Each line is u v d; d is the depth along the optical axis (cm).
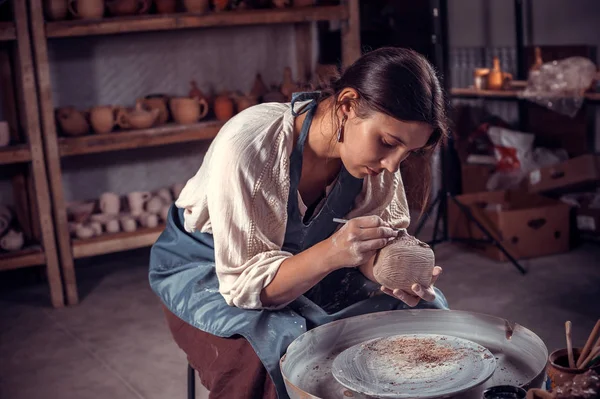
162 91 461
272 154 168
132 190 462
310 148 172
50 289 378
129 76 450
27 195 409
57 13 372
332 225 184
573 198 429
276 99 446
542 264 393
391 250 151
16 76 397
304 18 416
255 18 406
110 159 453
